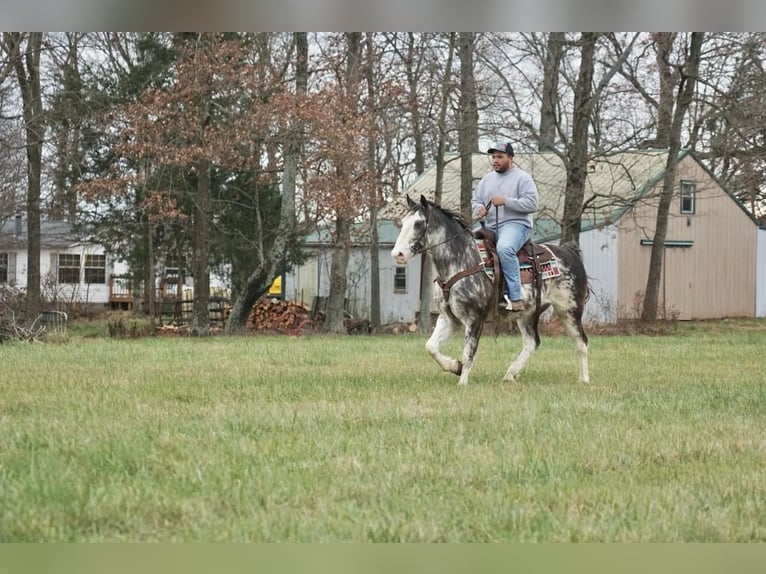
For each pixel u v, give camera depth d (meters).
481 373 13.13
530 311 11.80
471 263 11.22
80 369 13.35
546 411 9.38
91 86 33.03
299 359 15.39
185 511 5.34
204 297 28.91
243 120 26.95
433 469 6.47
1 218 32.25
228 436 7.57
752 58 30.42
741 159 37.88
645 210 36.09
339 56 28.72
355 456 6.84
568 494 5.89
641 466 6.83
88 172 34.16
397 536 5.08
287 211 29.95
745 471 6.70
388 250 40.44
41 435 7.48
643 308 33.88
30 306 31.06
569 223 30.17
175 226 36.25
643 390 11.31
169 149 27.11
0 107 31.00
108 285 48.72
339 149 26.58
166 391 10.56
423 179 41.47
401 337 26.28
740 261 43.00
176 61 30.03
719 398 10.77
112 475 6.15
